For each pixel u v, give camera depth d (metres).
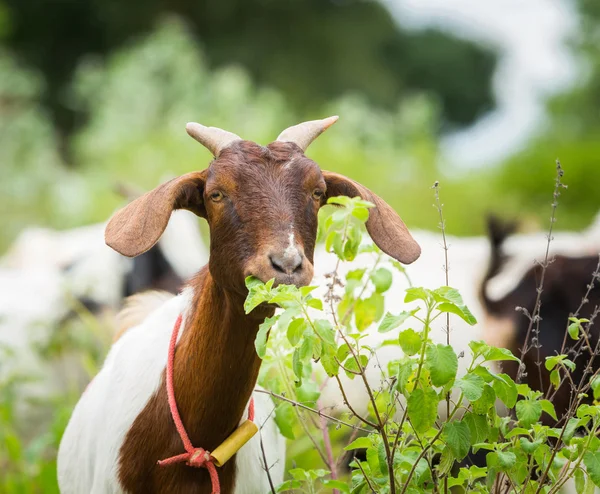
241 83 23.61
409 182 21.27
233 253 5.25
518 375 5.93
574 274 8.65
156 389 5.81
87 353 10.31
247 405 5.91
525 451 5.25
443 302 4.99
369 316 6.38
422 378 5.17
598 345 5.96
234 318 5.48
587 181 21.72
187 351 5.69
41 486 8.37
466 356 8.97
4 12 33.34
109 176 21.09
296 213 5.29
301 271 5.13
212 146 5.56
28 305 10.98
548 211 20.83
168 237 10.94
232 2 38.69
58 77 39.12
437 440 5.50
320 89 37.69
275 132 22.47
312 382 6.18
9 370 10.57
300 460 7.73
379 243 5.61
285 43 38.66
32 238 14.05
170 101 24.02
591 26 37.31
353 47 39.75
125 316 7.50
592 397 7.99
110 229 5.41
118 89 24.11
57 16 39.31
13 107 26.91
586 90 33.44
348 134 23.25
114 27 39.53
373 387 8.98
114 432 5.88
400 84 42.19
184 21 38.16
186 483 5.68
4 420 9.02
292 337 5.05
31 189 24.05
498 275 9.06
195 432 5.66
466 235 20.39
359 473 5.67
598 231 9.56
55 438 8.40
